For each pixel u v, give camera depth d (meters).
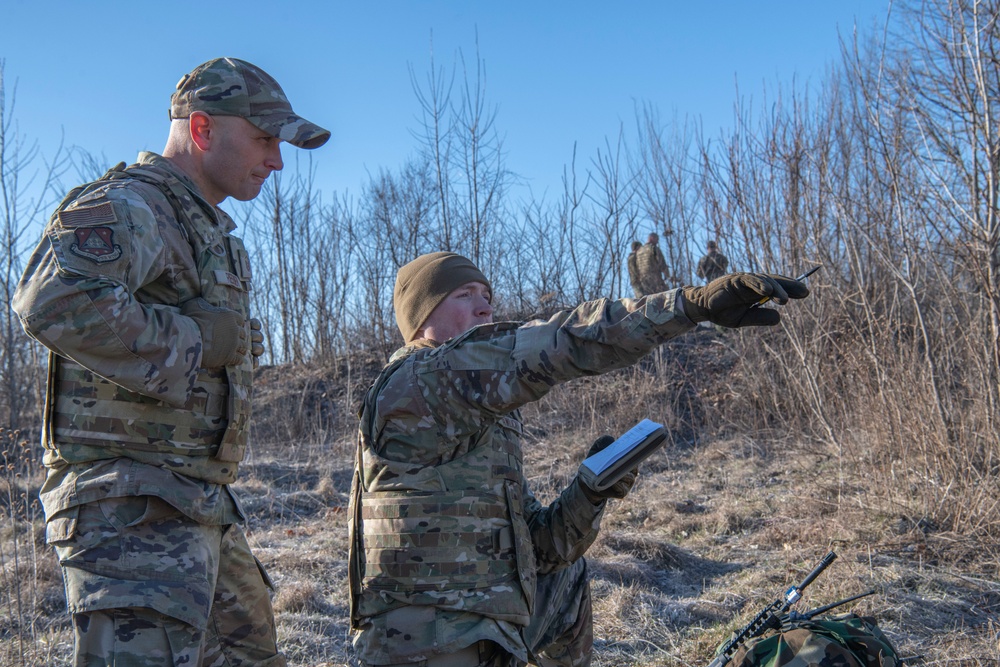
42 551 5.36
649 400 11.23
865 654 2.54
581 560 2.92
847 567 5.26
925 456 6.59
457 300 2.68
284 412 12.66
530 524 2.73
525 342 2.08
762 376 10.81
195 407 2.15
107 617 2.00
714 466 9.16
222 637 2.38
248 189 2.46
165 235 2.14
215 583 2.18
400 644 2.19
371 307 15.82
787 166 10.00
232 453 2.24
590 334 1.99
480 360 2.14
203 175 2.39
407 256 15.77
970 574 5.25
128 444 2.06
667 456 9.89
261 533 6.88
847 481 7.25
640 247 14.18
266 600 2.50
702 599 5.03
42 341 1.89
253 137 2.38
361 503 2.43
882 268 8.90
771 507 7.07
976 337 6.90
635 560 5.79
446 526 2.22
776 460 9.02
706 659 4.20
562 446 10.29
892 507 6.30
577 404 11.59
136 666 1.97
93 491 2.03
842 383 8.81
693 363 12.41
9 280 11.59
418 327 2.68
